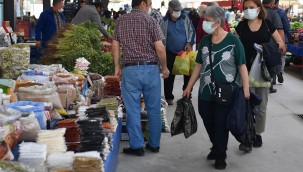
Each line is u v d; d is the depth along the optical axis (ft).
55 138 10.28
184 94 16.52
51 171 9.80
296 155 18.06
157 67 17.08
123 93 17.01
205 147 19.12
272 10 24.20
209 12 14.99
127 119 17.34
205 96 15.98
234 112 15.10
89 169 9.92
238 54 15.20
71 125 11.60
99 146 11.07
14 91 13.43
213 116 16.25
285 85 36.52
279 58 17.43
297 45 42.80
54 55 21.20
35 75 15.74
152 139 18.03
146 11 16.92
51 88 13.70
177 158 17.54
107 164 11.46
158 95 17.31
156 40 16.57
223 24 15.35
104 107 14.28
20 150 9.64
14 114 10.30
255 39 17.54
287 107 27.43
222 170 16.15
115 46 17.07
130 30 16.49
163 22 26.96
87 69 21.15
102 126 12.23
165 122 21.34
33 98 13.05
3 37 20.45
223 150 16.07
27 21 38.11
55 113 12.63
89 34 22.81
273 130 21.93
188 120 16.29
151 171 15.98
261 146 19.19
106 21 41.11
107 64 22.03
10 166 8.68
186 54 26.63
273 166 16.69
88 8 26.73
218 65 15.37
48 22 26.81
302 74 41.09
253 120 15.96
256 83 17.65
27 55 15.99
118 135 16.53
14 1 33.83
